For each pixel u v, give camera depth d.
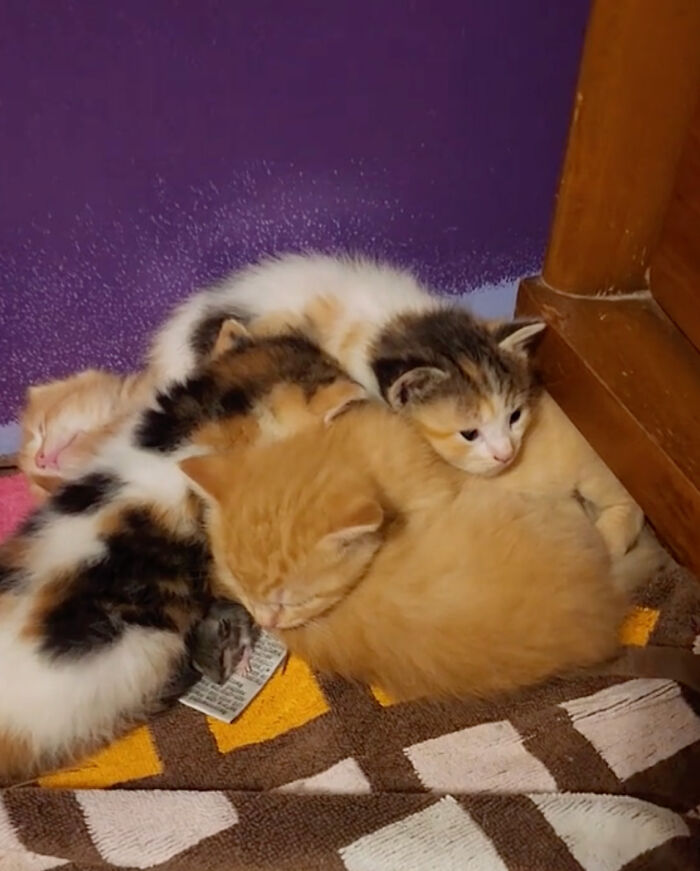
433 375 0.51
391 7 0.51
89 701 0.47
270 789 0.47
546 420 0.54
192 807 0.45
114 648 0.48
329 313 0.55
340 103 0.54
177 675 0.49
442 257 0.60
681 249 0.51
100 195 0.53
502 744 0.47
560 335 0.53
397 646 0.47
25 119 0.50
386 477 0.49
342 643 0.48
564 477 0.53
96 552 0.48
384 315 0.55
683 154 0.49
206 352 0.56
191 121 0.52
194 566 0.50
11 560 0.48
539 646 0.47
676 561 0.52
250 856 0.43
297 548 0.46
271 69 0.52
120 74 0.50
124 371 0.60
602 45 0.47
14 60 0.49
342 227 0.58
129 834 0.44
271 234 0.57
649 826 0.44
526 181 0.59
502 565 0.47
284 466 0.48
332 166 0.56
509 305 0.62
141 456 0.50
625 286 0.54
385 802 0.45
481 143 0.57
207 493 0.48
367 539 0.47
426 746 0.48
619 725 0.48
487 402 0.52
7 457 0.61
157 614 0.49
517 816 0.44
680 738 0.47
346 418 0.50
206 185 0.54
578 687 0.49
